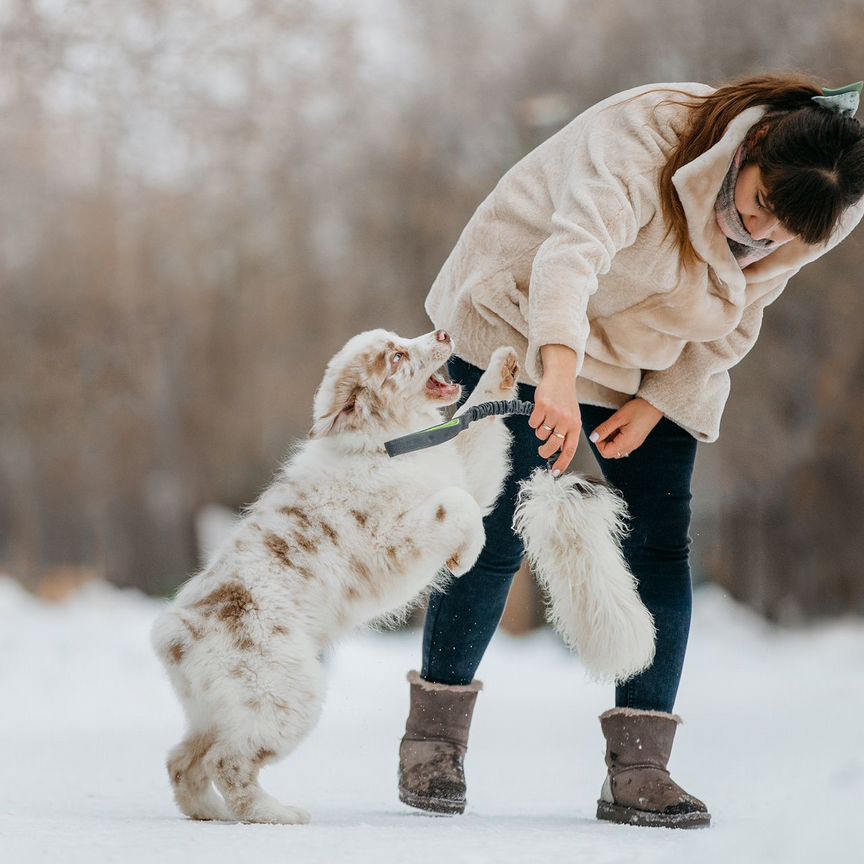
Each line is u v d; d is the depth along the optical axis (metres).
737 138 5.30
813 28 30.23
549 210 5.79
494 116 36.19
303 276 40.22
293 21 36.28
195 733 5.68
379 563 5.80
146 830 4.81
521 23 35.75
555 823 5.55
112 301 42.03
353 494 5.83
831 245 5.65
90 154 37.78
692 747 9.70
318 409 6.03
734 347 6.02
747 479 34.44
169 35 32.72
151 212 41.06
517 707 16.44
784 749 8.52
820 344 32.81
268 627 5.58
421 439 5.84
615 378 5.97
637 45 32.66
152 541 48.09
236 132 37.50
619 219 5.39
